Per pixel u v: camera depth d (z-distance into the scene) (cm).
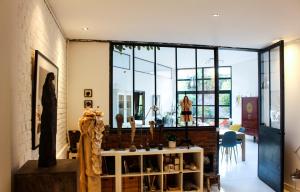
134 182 413
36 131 225
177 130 477
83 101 450
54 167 178
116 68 464
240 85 995
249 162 666
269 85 494
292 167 453
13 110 169
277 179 445
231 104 1031
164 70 486
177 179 440
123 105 467
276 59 474
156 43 472
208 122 497
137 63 473
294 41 449
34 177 164
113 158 410
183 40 452
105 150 417
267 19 334
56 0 273
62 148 386
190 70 496
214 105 498
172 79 490
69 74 448
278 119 464
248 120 925
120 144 429
